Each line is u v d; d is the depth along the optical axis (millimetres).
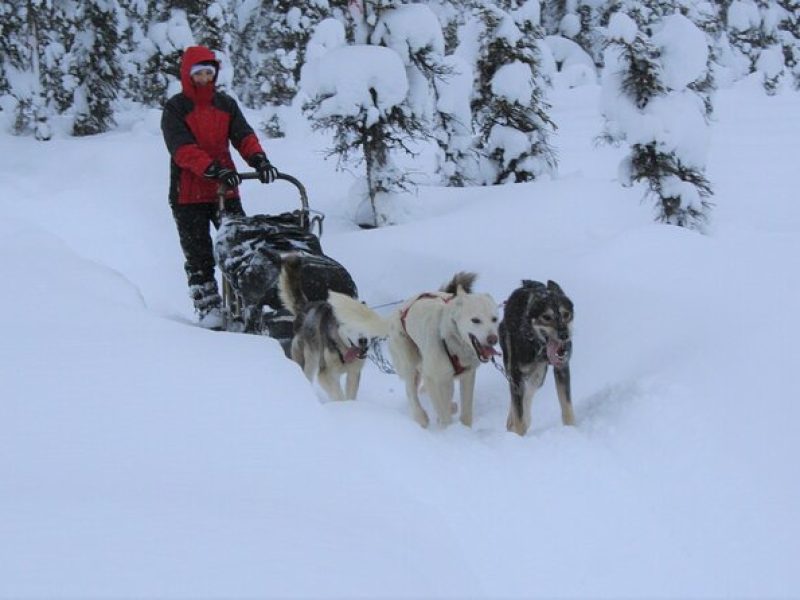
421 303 5371
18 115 22734
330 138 18500
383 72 10375
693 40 9547
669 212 9727
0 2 22672
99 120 23094
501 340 5168
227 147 7086
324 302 5480
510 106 13266
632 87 9695
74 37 22594
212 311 6996
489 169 13516
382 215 10633
